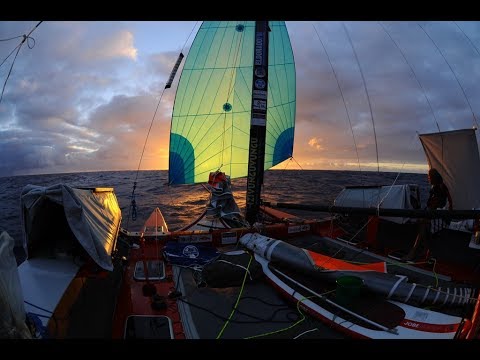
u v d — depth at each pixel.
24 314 2.36
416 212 4.05
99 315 3.60
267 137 8.22
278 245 5.19
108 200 5.45
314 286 4.39
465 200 5.89
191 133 7.83
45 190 3.46
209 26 7.31
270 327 3.74
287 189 21.52
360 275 4.19
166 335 3.64
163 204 18.03
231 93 7.86
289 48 7.99
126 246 5.91
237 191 26.94
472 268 5.11
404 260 5.55
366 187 7.44
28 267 3.48
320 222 7.40
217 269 4.84
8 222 12.93
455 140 5.76
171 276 5.14
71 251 3.74
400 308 3.76
